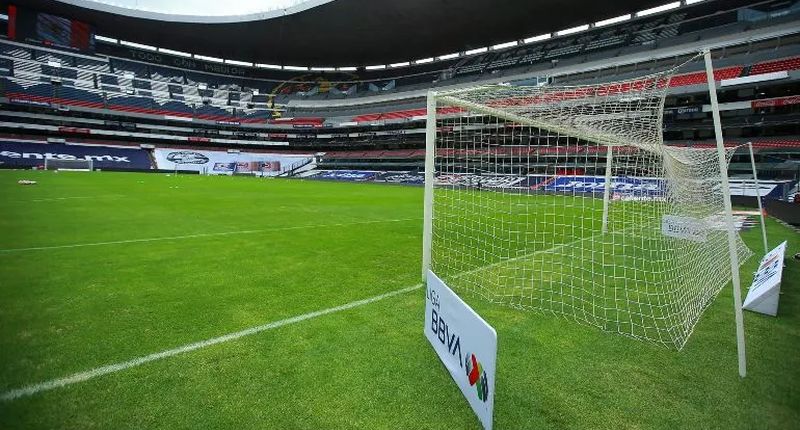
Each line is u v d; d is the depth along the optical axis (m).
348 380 2.54
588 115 4.28
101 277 4.57
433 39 37.81
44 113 37.66
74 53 39.75
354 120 44.47
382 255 6.01
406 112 41.19
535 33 35.59
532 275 5.08
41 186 16.33
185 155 42.78
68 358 2.73
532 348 3.04
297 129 47.53
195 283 4.43
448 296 2.56
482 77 38.59
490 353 1.92
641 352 3.00
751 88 23.25
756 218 11.80
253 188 21.34
